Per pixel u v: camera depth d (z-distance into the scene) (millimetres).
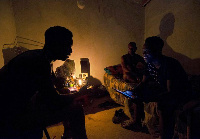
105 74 4539
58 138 2586
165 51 4141
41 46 4508
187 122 1803
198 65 3133
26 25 4340
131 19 4891
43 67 1379
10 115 1341
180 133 1981
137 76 3406
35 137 1465
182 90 1879
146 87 2359
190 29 3248
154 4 4402
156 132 2406
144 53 2078
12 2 4152
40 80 1382
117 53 4992
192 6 3146
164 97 1876
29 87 1380
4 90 1321
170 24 3852
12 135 1352
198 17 3021
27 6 4270
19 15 4254
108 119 3227
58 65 4645
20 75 1332
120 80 3613
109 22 4781
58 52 1497
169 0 3809
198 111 1730
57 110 1498
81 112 1593
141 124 2830
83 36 4699
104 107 3801
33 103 1705
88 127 2943
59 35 1438
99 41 4812
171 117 2018
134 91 2297
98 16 4688
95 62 4891
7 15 3746
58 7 4453
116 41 4922
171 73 1814
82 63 4672
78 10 4562
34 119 1427
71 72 4418
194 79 2717
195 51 3178
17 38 4320
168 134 2039
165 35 4074
